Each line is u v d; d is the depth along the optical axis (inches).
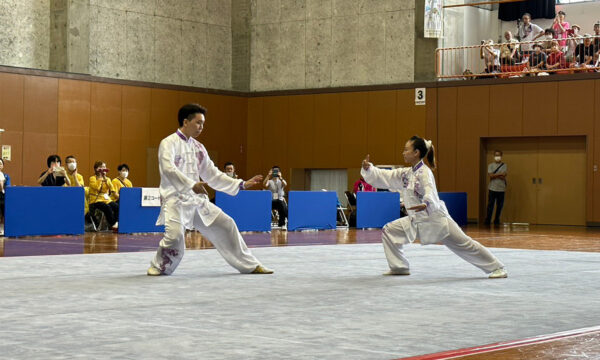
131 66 1088.2
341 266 430.9
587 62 995.3
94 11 1051.9
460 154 1053.8
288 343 207.5
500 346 204.8
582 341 212.8
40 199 689.0
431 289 330.6
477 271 412.2
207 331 225.0
